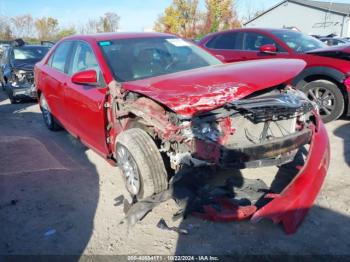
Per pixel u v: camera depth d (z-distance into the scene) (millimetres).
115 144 3625
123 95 3441
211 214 3041
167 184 3295
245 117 3148
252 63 3648
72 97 4449
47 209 3525
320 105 5895
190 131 2941
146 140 3264
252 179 3576
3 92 11906
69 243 2979
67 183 4078
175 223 3162
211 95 2869
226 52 7500
